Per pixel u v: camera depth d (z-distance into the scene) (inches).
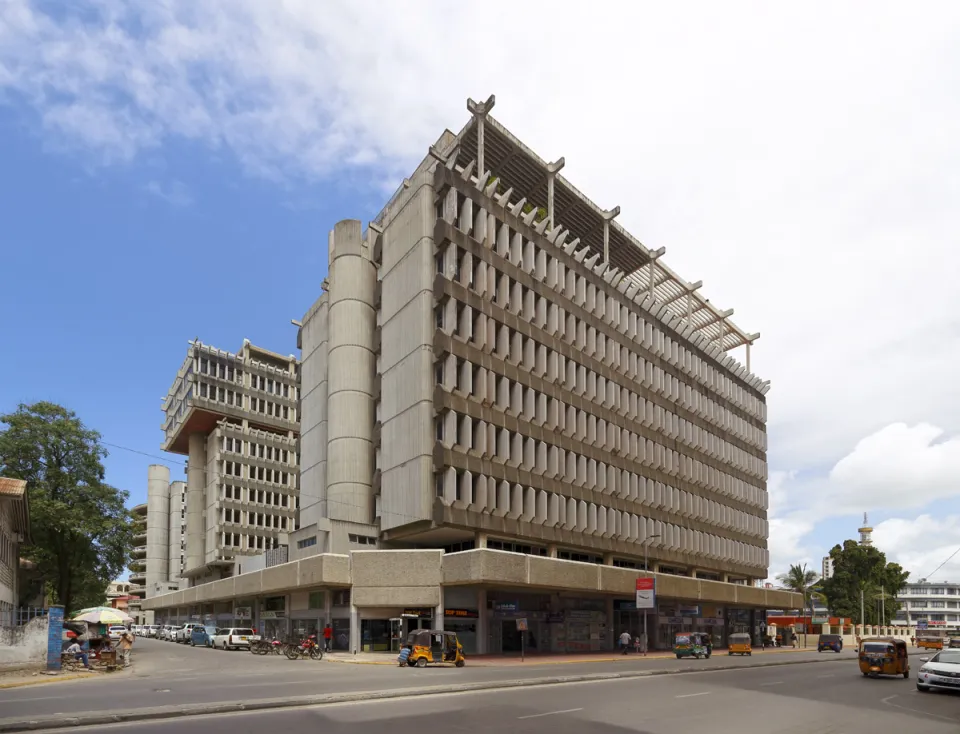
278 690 891.4
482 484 2011.6
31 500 2185.0
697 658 1955.0
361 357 2352.4
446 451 1940.2
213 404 3895.2
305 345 2881.4
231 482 3838.6
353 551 1899.6
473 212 2149.4
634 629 2450.8
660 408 2792.8
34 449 2292.1
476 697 872.3
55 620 1216.8
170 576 4918.8
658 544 2628.0
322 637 1977.1
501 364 2132.1
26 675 1114.1
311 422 2733.8
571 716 730.8
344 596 1941.4
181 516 4879.4
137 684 991.6
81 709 690.8
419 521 1978.3
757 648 3036.4
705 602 2837.1
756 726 700.7
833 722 744.3
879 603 4520.2
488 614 1925.4
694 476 2940.5
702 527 2955.2
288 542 2362.2
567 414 2343.8
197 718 655.8
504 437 2097.7
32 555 2359.7
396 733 597.6
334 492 2261.3
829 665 1779.0
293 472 4111.7
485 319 2100.1
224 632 2190.0
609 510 2448.3
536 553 2249.0
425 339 2055.9
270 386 4165.8
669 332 2925.7
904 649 1374.3
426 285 2089.1
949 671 1047.6
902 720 770.2
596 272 2549.2
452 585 1854.1
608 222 2645.2
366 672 1245.7
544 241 2343.8
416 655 1425.9
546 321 2320.4
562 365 2340.1
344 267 2407.7
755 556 3334.2
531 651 2021.4
